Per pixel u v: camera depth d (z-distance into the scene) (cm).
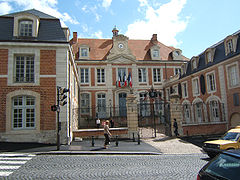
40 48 1289
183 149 1180
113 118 2434
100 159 866
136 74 2806
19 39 1288
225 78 1802
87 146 1180
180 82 2538
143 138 1572
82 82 2677
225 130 1750
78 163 781
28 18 1323
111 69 2755
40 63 1277
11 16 1359
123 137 1548
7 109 1210
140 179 577
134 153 1018
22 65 1287
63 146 1159
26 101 1252
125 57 2797
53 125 1234
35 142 1206
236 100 1670
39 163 773
